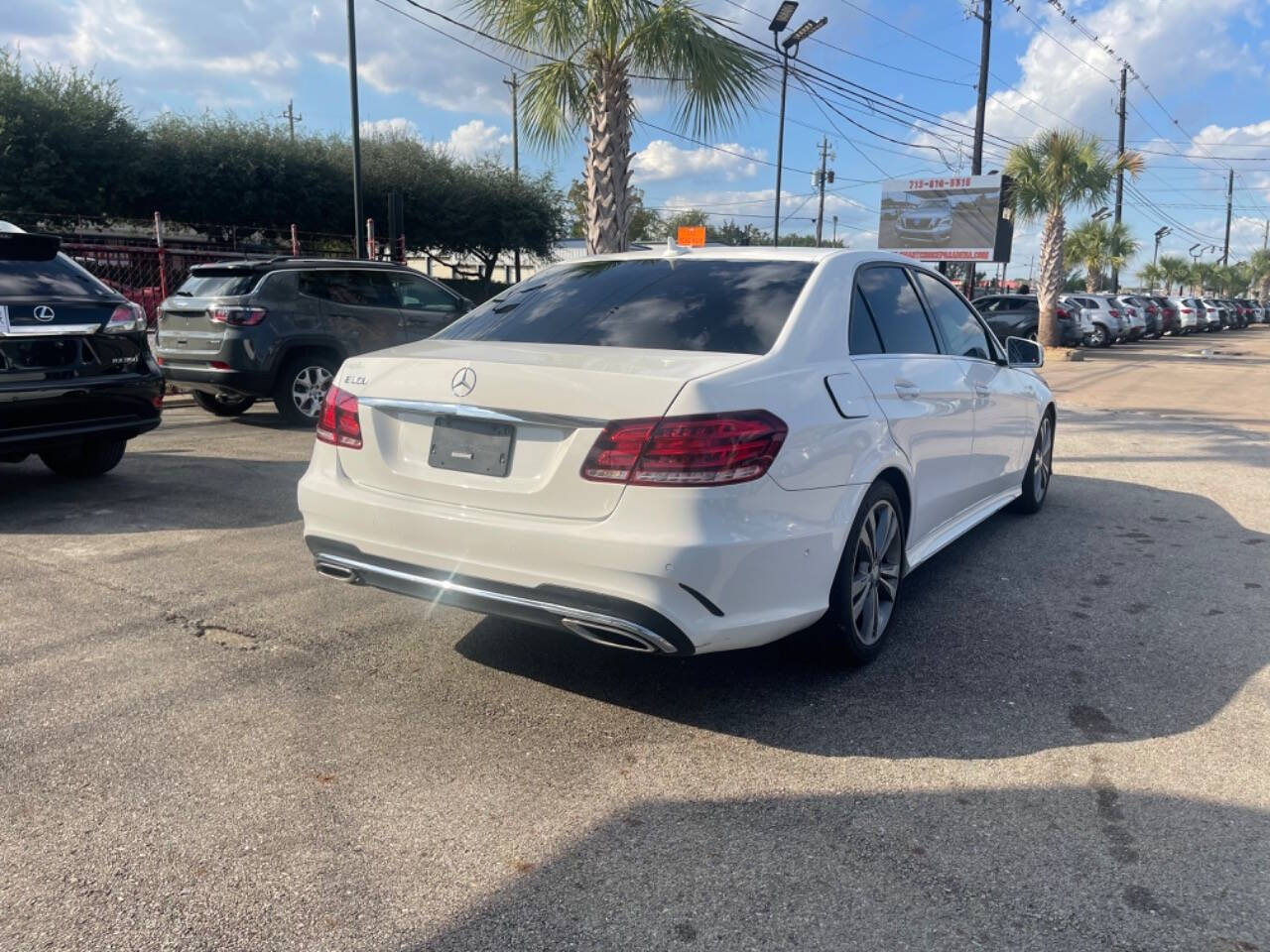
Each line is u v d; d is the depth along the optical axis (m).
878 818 2.70
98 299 6.06
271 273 9.19
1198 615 4.39
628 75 9.80
